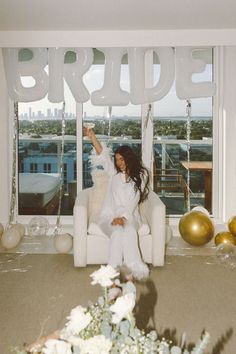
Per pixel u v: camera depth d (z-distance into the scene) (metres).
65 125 5.55
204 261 4.34
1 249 4.72
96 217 4.36
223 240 4.57
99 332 1.40
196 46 4.97
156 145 5.55
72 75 5.00
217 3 4.00
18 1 3.90
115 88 5.01
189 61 5.02
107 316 1.43
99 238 4.06
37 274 3.93
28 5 4.01
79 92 5.03
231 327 2.95
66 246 4.54
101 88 5.05
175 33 4.89
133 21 4.55
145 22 4.59
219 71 5.29
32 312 3.15
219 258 4.21
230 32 4.87
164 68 5.00
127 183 4.00
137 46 4.92
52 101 5.05
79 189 5.61
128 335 1.34
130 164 4.00
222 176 5.44
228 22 4.62
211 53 5.35
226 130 5.30
